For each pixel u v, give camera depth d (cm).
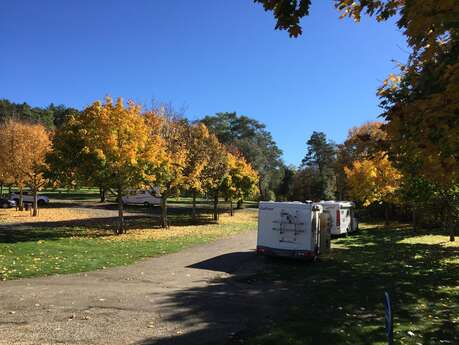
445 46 425
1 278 1163
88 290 1055
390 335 344
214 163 3584
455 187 1881
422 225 3572
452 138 403
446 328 760
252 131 10244
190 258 1680
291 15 431
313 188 6719
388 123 453
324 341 679
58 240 2019
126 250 1784
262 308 929
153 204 5169
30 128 3806
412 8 374
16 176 3584
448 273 1420
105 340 678
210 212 4878
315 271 1490
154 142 2538
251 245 2144
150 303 944
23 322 761
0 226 2697
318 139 8538
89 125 2319
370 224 4216
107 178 2331
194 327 767
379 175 3625
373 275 1397
